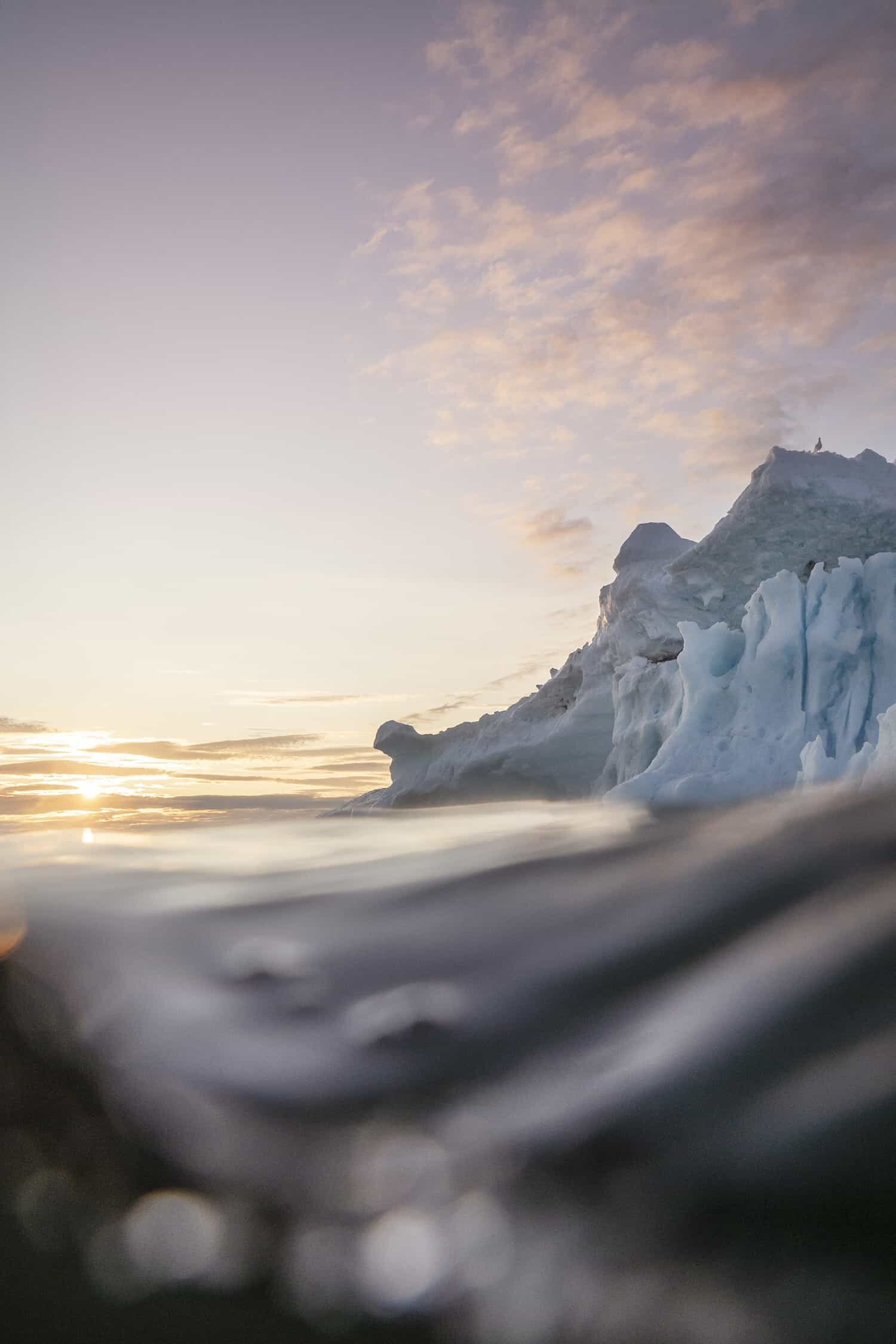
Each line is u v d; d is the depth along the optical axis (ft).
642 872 3.90
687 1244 1.96
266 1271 2.15
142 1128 2.42
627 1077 2.42
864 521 54.34
